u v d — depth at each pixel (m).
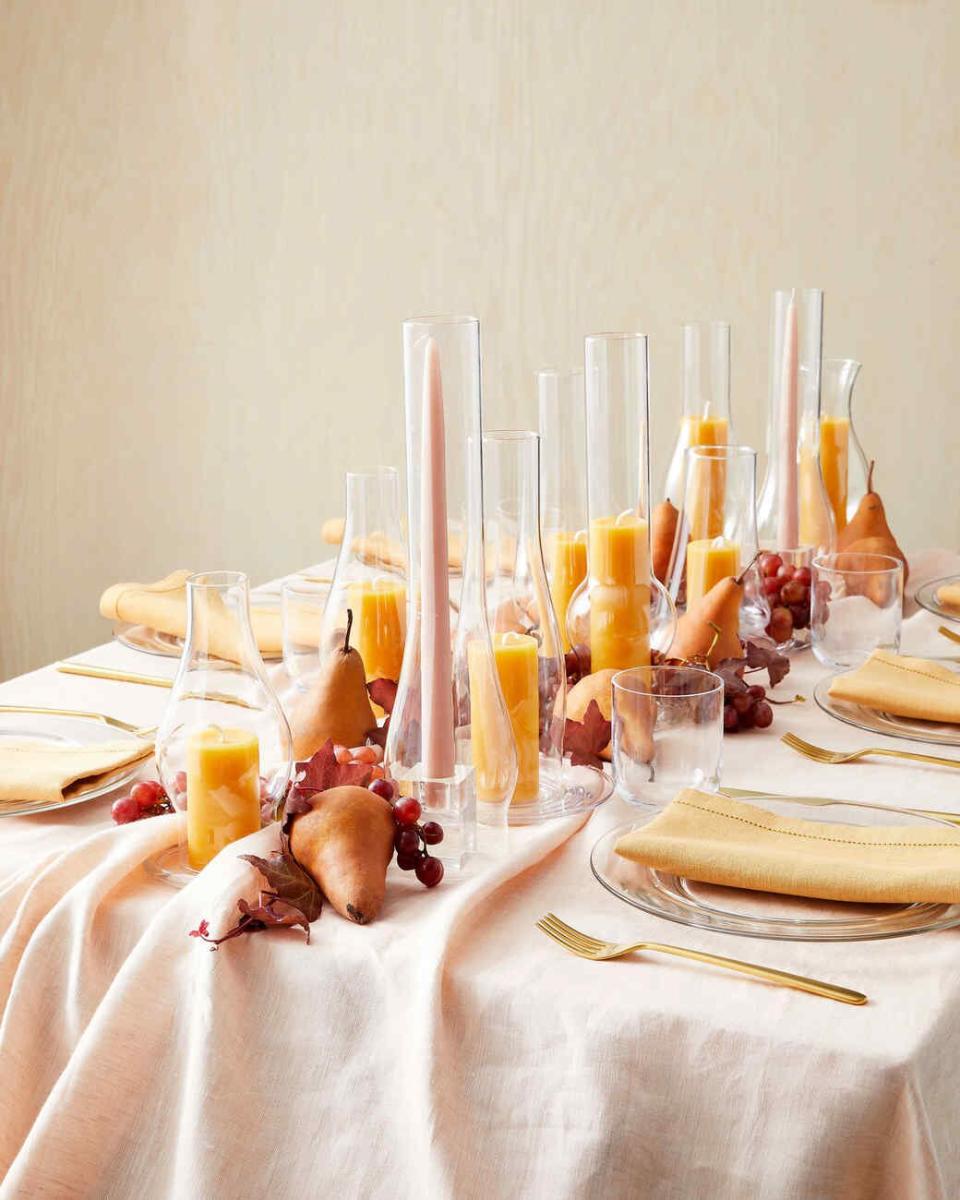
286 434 3.10
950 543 2.73
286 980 0.82
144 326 3.14
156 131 3.03
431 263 2.93
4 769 1.06
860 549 1.71
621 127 2.75
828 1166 0.71
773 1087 0.72
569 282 2.85
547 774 1.08
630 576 1.23
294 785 0.92
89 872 0.91
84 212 3.12
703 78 2.68
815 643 1.45
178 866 0.94
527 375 2.92
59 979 0.87
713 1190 0.74
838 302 2.70
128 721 1.29
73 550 3.30
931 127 2.57
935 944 0.81
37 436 3.26
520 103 2.80
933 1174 0.69
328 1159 0.81
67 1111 0.81
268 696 0.96
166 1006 0.84
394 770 0.96
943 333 2.64
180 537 3.22
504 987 0.78
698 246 2.76
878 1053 0.70
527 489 1.06
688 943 0.82
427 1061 0.76
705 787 1.03
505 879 0.87
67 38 3.04
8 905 0.90
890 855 0.90
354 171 2.93
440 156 2.88
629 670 1.07
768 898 0.87
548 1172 0.76
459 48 2.81
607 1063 0.75
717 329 1.67
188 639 0.95
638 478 1.22
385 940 0.82
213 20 2.95
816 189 2.66
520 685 1.03
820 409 1.68
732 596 1.31
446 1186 0.75
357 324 3.00
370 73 2.88
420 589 0.93
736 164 2.70
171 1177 0.83
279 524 3.15
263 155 2.98
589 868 0.94
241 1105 0.82
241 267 3.04
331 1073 0.82
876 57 2.58
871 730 1.22
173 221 3.06
